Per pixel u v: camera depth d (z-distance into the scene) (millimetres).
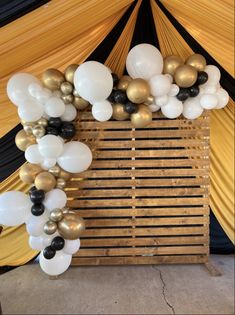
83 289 1797
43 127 1694
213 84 1806
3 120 1969
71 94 1720
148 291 1759
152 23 1975
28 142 1744
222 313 1551
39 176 1678
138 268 2049
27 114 1601
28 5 1491
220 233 2283
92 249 2039
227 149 2098
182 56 2029
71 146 1699
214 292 1742
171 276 1930
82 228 1704
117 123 1914
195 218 2029
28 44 1687
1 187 2078
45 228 1639
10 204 1619
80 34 1790
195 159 1979
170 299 1676
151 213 2012
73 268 2062
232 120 2066
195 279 1889
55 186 1764
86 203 1982
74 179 1965
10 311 1606
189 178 2002
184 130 1949
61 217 1664
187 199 2012
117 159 1981
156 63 1651
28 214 1675
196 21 1735
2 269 2105
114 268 2055
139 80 1604
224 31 1676
